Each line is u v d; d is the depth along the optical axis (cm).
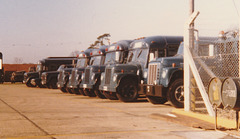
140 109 1122
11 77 4456
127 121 820
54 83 2741
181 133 657
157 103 1333
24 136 617
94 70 1703
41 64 3119
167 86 1172
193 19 893
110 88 1441
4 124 761
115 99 1575
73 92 2059
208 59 1117
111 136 622
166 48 1427
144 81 1392
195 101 934
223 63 1102
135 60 1480
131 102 1420
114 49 1653
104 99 1628
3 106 1201
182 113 904
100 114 966
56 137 609
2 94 2019
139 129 701
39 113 984
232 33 1091
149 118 879
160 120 841
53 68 3133
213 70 1112
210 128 699
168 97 1170
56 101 1477
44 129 694
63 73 2188
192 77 912
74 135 630
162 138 608
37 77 3256
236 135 625
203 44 1131
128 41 1622
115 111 1052
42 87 3102
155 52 1324
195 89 918
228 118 766
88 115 941
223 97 645
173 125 758
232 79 622
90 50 2086
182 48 1302
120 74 1414
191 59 895
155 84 1219
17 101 1459
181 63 1212
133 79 1429
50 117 890
